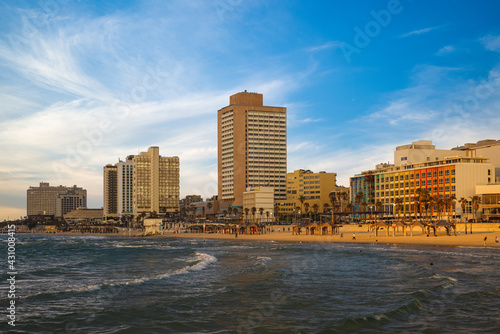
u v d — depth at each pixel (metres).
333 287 52.47
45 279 63.34
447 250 99.44
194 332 34.44
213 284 55.38
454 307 40.78
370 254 93.56
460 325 35.34
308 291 50.09
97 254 113.94
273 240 159.88
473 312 39.06
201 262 80.12
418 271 64.06
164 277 61.38
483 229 160.50
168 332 34.50
